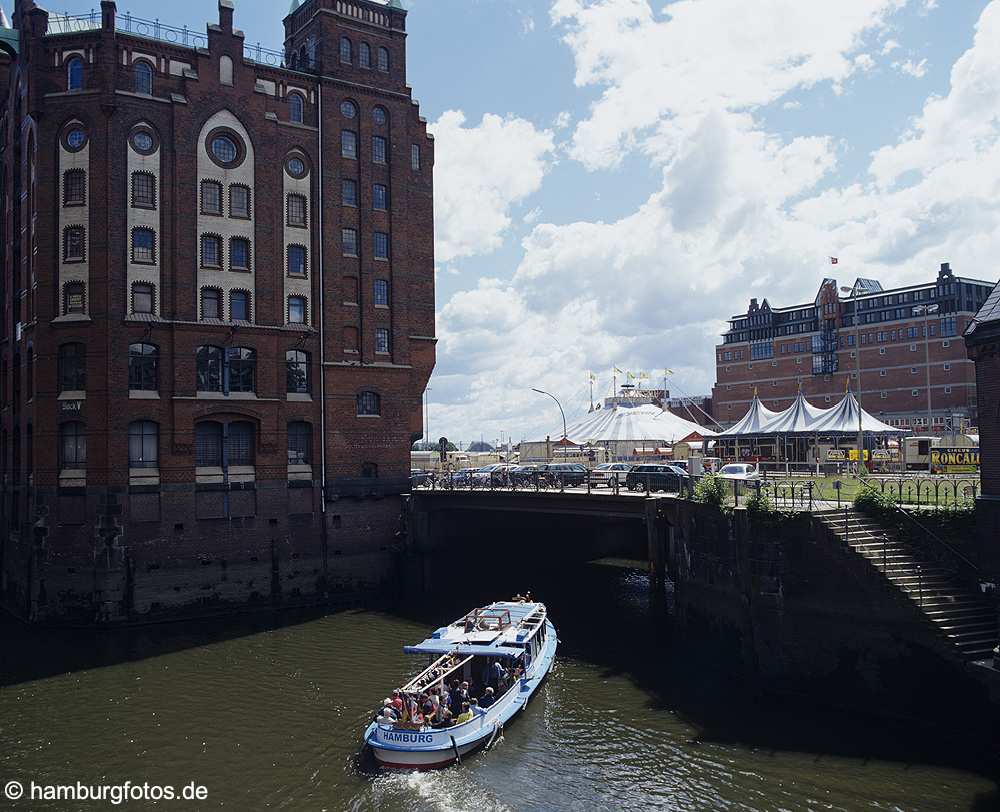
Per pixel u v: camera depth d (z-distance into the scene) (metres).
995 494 26.58
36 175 43.72
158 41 45.09
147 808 21.25
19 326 48.28
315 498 47.97
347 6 51.88
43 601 41.47
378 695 30.00
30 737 26.28
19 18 48.81
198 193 45.56
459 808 20.78
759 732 25.12
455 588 51.81
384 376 51.22
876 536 28.53
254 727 26.83
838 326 120.81
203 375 44.91
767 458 74.75
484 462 100.19
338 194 50.44
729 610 31.38
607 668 32.28
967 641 24.50
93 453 41.94
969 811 19.91
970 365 104.94
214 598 44.06
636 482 46.59
